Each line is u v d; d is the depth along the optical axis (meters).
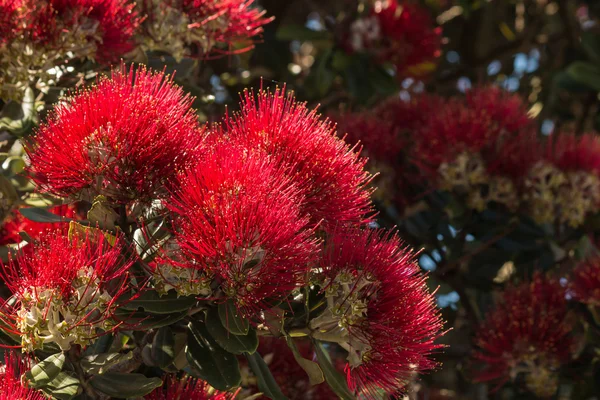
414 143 3.57
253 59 4.73
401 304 1.83
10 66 2.32
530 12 5.92
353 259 1.86
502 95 3.62
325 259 1.85
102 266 1.74
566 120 5.27
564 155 3.61
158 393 1.99
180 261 1.70
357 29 4.34
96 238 1.79
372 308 1.85
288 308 1.86
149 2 2.56
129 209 1.84
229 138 1.89
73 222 1.77
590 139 3.77
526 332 3.35
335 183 1.86
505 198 3.48
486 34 5.80
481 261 3.71
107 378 1.86
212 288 1.74
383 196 3.48
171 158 1.79
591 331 3.44
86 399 1.85
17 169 2.33
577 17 5.93
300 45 5.66
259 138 1.86
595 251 3.61
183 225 1.67
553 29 5.98
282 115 1.92
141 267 1.78
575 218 3.57
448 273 3.77
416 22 4.36
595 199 3.65
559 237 3.81
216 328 1.76
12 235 2.39
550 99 5.41
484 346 3.38
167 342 1.91
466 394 4.16
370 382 1.91
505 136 3.45
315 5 4.89
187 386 2.01
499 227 3.55
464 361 3.71
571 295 3.50
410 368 1.86
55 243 1.76
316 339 1.89
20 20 2.27
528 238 3.62
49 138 1.83
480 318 3.73
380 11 4.36
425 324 1.86
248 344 1.75
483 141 3.36
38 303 1.71
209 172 1.70
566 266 3.82
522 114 3.53
